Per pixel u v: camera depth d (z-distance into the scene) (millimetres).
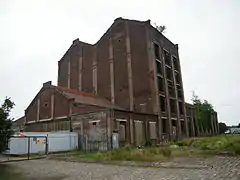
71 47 44062
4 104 14422
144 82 34188
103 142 24828
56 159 18969
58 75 45094
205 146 20609
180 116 38875
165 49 39344
